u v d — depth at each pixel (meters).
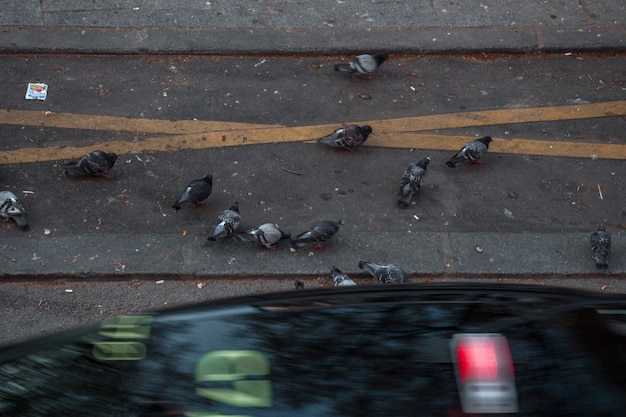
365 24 9.55
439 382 2.59
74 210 7.38
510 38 9.52
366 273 7.11
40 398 2.75
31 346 3.04
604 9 10.05
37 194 7.47
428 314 2.94
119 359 2.82
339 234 7.38
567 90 9.09
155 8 9.45
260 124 8.39
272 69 9.05
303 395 2.57
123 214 7.39
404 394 2.55
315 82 8.95
